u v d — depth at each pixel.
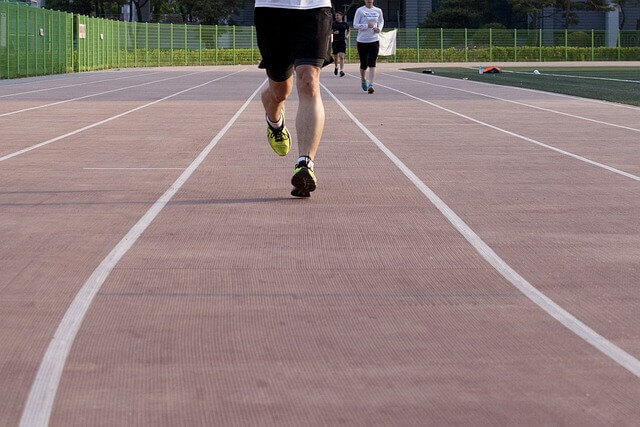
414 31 81.44
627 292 5.88
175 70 56.06
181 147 13.39
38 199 9.08
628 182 10.38
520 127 16.69
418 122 17.66
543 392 4.18
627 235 7.61
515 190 9.78
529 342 4.89
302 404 4.04
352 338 4.95
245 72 50.94
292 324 5.18
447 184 10.16
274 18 8.88
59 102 23.06
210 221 8.02
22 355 4.66
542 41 85.19
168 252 6.88
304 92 8.94
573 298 5.75
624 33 86.12
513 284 6.07
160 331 5.04
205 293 5.79
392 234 7.56
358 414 3.92
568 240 7.40
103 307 5.48
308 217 8.22
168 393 4.15
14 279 6.12
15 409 3.97
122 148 13.23
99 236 7.42
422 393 4.17
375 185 10.05
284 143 10.20
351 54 77.12
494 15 96.12
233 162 11.80
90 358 4.61
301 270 6.38
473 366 4.52
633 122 17.75
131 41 65.50
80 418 3.88
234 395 4.13
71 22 50.69
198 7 88.00
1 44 39.06
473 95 26.88
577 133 15.63
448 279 6.18
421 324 5.20
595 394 4.15
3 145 13.51
